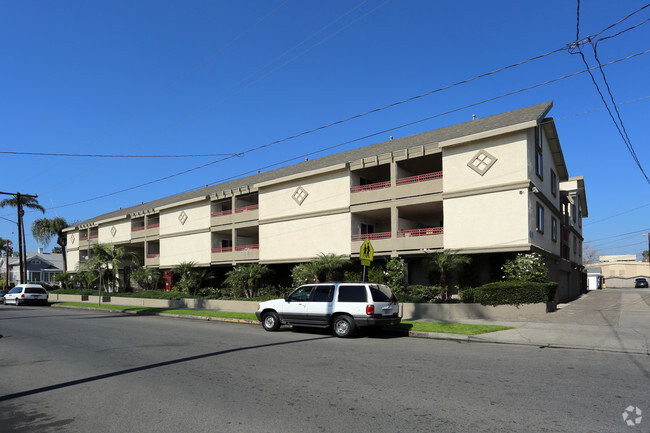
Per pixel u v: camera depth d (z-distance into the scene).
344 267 26.00
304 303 14.52
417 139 27.62
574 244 36.78
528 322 15.91
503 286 18.20
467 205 21.58
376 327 14.33
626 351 10.55
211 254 34.47
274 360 9.44
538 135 22.78
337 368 8.51
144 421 5.44
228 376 7.86
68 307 31.02
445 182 22.42
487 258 22.31
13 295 33.56
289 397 6.43
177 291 35.06
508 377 7.63
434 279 24.11
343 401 6.19
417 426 5.14
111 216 50.81
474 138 21.25
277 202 30.12
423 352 10.51
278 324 15.23
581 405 5.90
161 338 13.37
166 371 8.36
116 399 6.46
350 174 26.45
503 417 5.43
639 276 66.19
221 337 13.60
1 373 8.43
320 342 12.46
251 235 36.56
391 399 6.27
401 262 22.59
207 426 5.22
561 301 27.52
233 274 28.62
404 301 20.39
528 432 4.92
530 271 19.38
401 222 24.73
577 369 8.33
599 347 10.94
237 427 5.17
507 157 20.61
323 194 27.56
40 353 10.69
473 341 12.62
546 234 23.73
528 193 19.92
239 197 34.03
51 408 6.06
